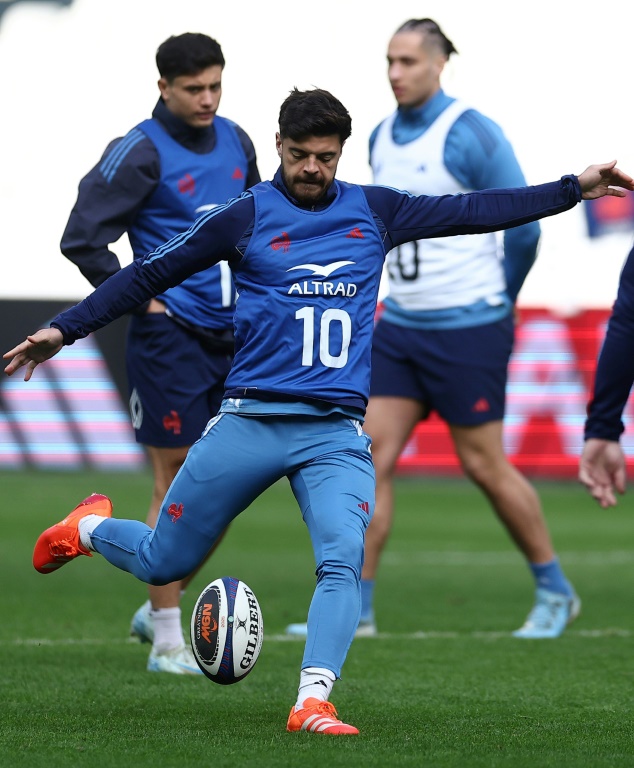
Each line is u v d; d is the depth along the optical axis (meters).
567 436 60.31
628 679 20.73
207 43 21.30
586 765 13.53
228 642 15.33
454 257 26.14
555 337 60.22
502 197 16.34
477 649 24.23
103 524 16.89
